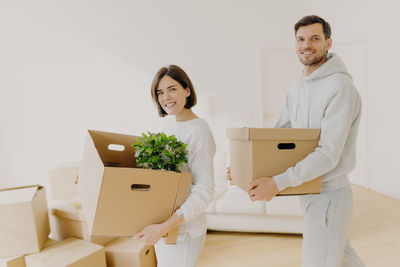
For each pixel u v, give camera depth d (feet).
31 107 12.06
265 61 14.74
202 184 3.12
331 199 3.58
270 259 6.55
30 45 11.90
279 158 3.39
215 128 14.06
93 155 2.84
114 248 5.41
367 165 11.75
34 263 4.69
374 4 10.85
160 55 13.21
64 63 12.31
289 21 13.64
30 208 4.86
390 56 10.35
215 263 6.48
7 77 11.84
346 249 4.01
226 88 13.84
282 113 4.67
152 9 13.00
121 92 12.96
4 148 11.98
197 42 13.46
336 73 3.59
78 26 12.37
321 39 3.64
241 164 3.77
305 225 3.80
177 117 3.60
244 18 13.53
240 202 7.69
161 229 2.81
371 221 8.38
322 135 3.37
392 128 10.48
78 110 12.58
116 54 12.82
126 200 2.70
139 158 3.12
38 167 12.26
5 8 11.64
